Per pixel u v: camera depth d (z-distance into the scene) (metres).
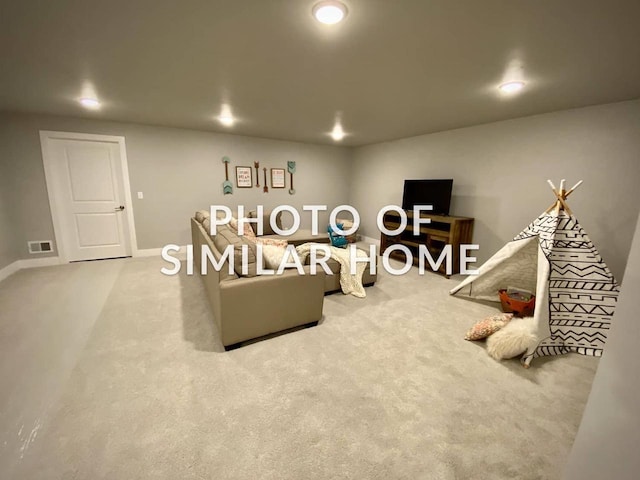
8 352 2.05
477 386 1.84
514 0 1.33
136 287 3.31
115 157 4.25
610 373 0.67
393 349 2.21
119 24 1.58
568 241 2.42
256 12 1.46
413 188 4.61
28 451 1.32
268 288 2.19
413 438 1.45
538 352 2.20
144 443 1.38
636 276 0.62
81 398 1.64
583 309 2.32
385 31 1.63
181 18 1.52
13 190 3.74
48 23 1.56
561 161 3.18
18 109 3.44
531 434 1.49
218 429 1.47
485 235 3.96
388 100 2.93
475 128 3.98
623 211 2.80
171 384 1.77
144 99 2.99
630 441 0.63
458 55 1.92
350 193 6.55
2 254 3.57
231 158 5.09
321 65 2.12
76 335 2.29
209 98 2.94
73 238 4.20
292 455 1.34
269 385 1.79
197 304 2.88
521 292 2.93
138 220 4.52
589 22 1.49
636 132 2.68
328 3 1.37
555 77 2.23
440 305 3.03
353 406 1.64
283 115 3.61
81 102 3.12
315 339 2.33
